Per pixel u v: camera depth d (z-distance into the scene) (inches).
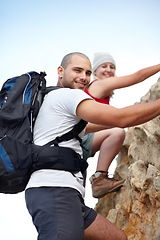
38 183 77.9
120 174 132.3
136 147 120.6
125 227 114.8
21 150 77.5
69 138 80.8
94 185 126.6
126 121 77.4
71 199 77.3
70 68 90.4
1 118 79.0
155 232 102.4
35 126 82.7
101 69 152.0
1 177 77.0
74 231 74.2
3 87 85.4
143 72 114.0
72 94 80.4
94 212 84.0
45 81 87.0
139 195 110.3
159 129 105.7
